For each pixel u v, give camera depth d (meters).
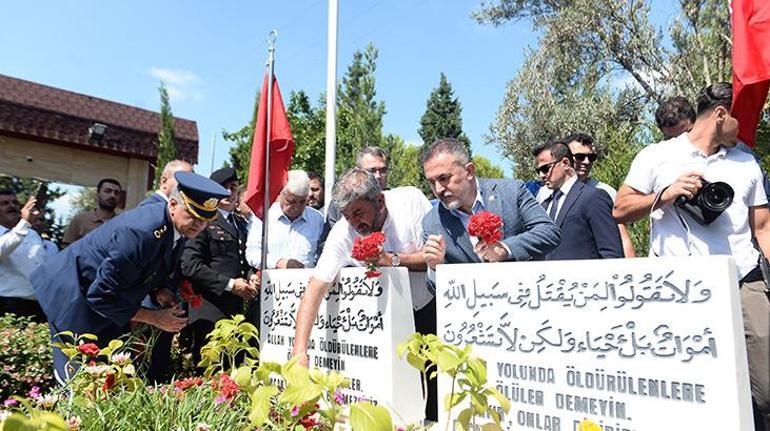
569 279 1.89
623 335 1.76
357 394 2.57
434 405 2.89
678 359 1.65
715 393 1.58
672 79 14.38
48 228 9.30
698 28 14.25
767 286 2.50
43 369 3.82
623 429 1.74
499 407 2.04
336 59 7.03
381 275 2.52
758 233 2.69
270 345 3.21
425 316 3.14
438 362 1.71
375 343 2.52
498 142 16.09
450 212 2.92
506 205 2.91
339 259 2.76
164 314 3.24
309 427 1.95
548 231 2.73
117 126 10.15
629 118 14.79
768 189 2.81
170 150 11.28
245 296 4.14
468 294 2.17
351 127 15.89
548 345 1.93
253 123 13.16
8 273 5.09
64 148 9.63
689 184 2.53
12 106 9.18
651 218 2.86
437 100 34.41
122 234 2.86
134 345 3.57
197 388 2.29
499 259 2.56
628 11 14.88
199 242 4.20
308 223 4.67
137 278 2.97
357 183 2.75
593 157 4.59
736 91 2.76
